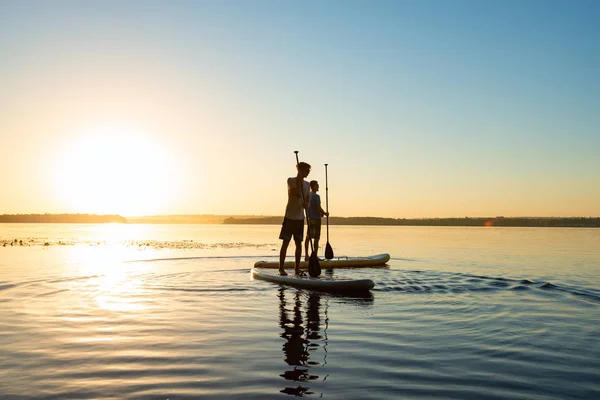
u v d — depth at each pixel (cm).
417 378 406
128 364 442
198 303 754
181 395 366
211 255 1720
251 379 402
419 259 1538
